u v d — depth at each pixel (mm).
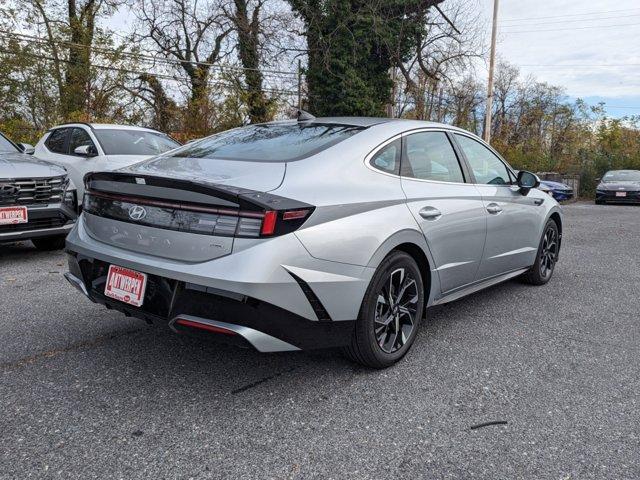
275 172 2830
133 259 2748
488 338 3836
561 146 40031
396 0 25484
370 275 2920
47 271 5559
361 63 26172
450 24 27266
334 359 3348
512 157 25609
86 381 2963
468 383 3062
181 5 27484
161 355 3338
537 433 2531
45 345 3467
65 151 8359
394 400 2830
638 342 3809
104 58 18641
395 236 3078
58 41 17812
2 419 2537
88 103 18188
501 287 5410
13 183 5508
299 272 2582
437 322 4203
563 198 19078
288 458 2283
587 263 6816
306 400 2807
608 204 20203
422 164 3633
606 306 4738
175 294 2609
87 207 3133
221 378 3037
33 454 2260
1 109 16703
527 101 47312
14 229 5555
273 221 2508
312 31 25562
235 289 2445
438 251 3518
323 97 26266
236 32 26922
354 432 2504
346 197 2896
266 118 25781
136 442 2375
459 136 4199
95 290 3025
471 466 2258
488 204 4117
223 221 2531
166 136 9102
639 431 2566
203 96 20438
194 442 2389
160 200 2705
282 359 3322
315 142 3250
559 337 3885
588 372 3258
